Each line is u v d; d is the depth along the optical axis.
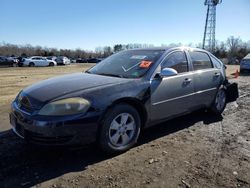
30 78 17.17
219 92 6.10
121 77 4.46
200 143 4.48
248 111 6.68
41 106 3.59
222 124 5.55
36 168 3.57
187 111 5.21
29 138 3.68
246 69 18.36
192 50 5.48
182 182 3.26
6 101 8.05
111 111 3.83
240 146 4.37
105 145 3.82
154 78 4.44
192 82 5.17
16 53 78.75
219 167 3.64
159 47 5.24
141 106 4.25
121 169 3.56
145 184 3.21
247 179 3.34
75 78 4.46
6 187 3.13
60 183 3.22
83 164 3.69
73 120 3.52
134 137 4.18
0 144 4.32
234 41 72.50
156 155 4.00
